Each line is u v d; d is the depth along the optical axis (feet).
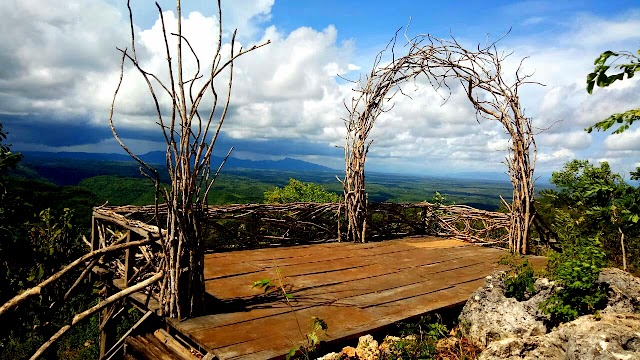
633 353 7.14
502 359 8.48
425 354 9.84
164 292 11.87
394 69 23.52
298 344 10.36
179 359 10.39
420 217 29.14
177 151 11.37
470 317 12.49
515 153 22.80
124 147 10.17
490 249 23.90
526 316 11.02
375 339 11.98
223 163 12.06
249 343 10.34
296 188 52.75
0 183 12.01
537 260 20.86
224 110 11.58
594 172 19.33
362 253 21.58
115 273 16.70
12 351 20.62
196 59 10.76
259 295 14.07
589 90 7.21
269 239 22.41
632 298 9.78
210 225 19.97
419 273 17.93
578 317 9.96
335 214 25.08
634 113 6.78
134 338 11.73
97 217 17.31
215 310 12.56
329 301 13.78
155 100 10.72
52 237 17.99
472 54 22.63
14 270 12.50
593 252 11.17
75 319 9.55
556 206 23.79
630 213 7.91
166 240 11.60
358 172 24.49
